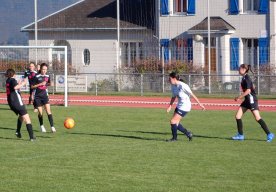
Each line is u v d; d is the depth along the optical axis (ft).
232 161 76.69
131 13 249.34
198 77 203.10
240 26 225.76
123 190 61.57
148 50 235.81
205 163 75.31
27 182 65.00
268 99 183.32
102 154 81.82
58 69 207.10
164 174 68.90
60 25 253.44
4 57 204.54
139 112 142.20
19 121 97.76
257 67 208.33
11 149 86.07
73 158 78.74
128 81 209.46
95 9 256.52
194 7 230.68
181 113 93.71
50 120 106.11
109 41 246.47
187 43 229.66
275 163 75.36
